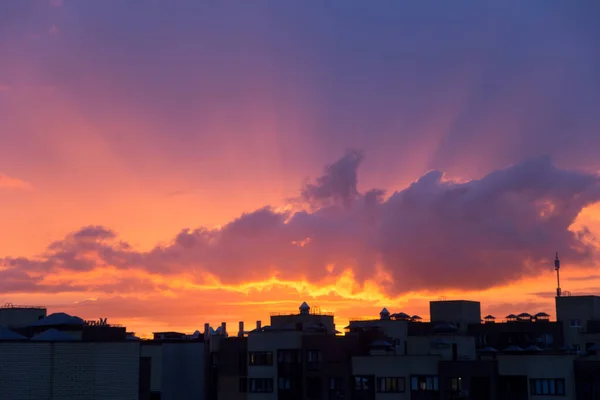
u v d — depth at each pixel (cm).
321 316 13688
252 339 12781
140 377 11575
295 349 12331
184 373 13788
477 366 11031
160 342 14188
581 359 11031
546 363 10831
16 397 9344
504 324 13638
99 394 9738
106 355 9850
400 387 11425
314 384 12019
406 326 13438
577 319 13425
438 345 12238
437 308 14088
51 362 9569
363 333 12512
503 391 11025
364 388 11662
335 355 12012
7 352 9381
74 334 11506
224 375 13362
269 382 12494
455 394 11069
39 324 11800
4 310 13325
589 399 10556
